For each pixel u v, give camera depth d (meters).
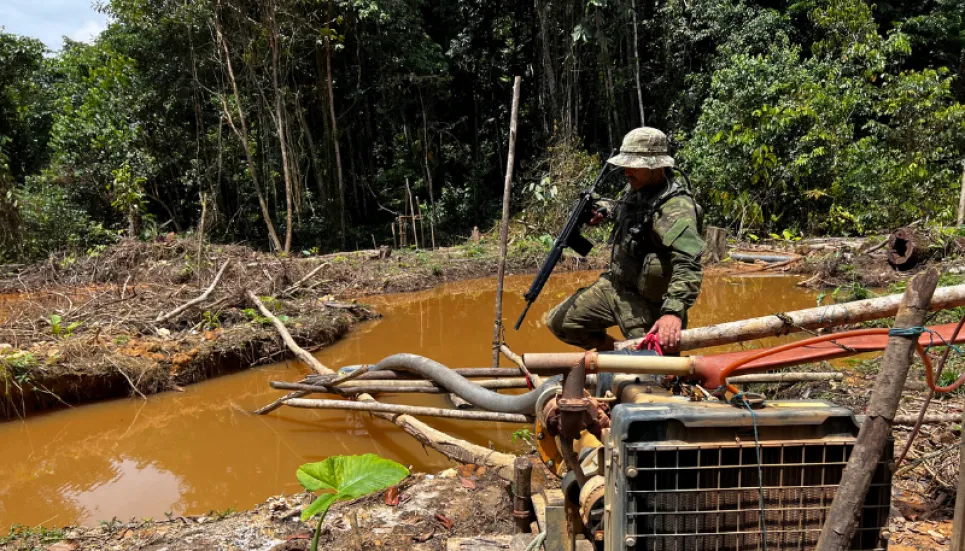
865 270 9.64
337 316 7.70
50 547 3.11
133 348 6.06
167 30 15.31
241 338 6.49
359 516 3.22
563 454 2.10
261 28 14.73
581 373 1.98
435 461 4.36
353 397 4.95
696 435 1.70
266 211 14.79
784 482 1.74
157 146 16.28
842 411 1.75
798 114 13.26
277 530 3.16
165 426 5.12
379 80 17.81
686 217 2.91
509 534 2.99
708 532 1.73
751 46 16.50
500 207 19.38
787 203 14.39
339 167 16.97
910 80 13.82
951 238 9.34
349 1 16.08
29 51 19.23
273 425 5.08
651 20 19.66
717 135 14.05
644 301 3.30
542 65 19.06
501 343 5.21
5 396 5.23
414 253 12.93
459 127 21.12
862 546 1.77
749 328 2.77
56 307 7.73
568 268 11.80
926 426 3.56
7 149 19.73
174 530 3.25
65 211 13.27
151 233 13.43
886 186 12.92
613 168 3.60
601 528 2.07
